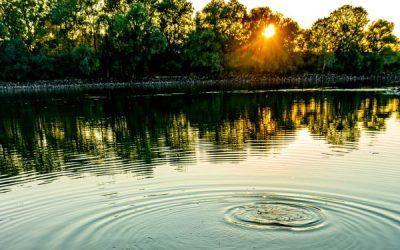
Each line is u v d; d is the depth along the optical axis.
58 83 92.44
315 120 34.16
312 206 13.30
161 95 64.06
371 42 127.12
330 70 118.19
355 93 61.00
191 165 19.45
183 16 102.69
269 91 67.75
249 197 14.34
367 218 12.14
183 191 15.27
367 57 116.56
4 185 17.36
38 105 53.12
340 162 19.23
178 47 103.81
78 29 99.81
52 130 32.69
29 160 22.28
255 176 17.08
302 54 113.69
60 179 17.92
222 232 11.52
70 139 28.48
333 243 10.69
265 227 11.77
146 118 38.38
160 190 15.51
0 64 89.00
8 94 73.81
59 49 99.50
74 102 55.97
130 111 44.28
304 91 66.69
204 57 99.50
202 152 22.45
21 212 13.74
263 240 10.99
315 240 10.88
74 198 15.02
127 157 21.91
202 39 99.50
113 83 93.31
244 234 11.38
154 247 10.80
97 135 29.83
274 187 15.46
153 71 103.06
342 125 31.03
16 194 15.90
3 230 12.20
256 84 89.56
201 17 112.00
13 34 97.50
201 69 105.94
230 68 108.62
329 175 16.98
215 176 17.27
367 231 11.28
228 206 13.51
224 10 109.62
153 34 93.12
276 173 17.50
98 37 98.56
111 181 17.16
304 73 116.31
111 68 96.69
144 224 12.24
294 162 19.48
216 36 107.88
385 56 124.25
